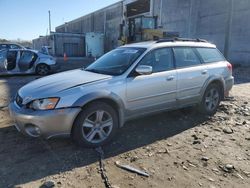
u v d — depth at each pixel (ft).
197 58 19.06
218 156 13.50
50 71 44.62
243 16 63.52
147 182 11.08
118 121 15.01
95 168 12.12
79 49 153.48
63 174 11.58
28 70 42.78
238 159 13.21
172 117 19.38
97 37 144.15
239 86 34.94
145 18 67.82
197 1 78.33
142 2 111.96
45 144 14.39
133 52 16.60
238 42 65.31
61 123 12.94
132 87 15.05
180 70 17.51
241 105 23.16
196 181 11.22
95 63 17.92
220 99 20.70
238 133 16.69
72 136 13.74
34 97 13.12
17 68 41.81
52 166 12.21
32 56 43.06
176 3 87.92
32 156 13.10
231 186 10.92
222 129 17.29
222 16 69.82
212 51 20.56
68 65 71.00
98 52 145.07
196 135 16.17
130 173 11.76
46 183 10.73
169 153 13.76
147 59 16.11
